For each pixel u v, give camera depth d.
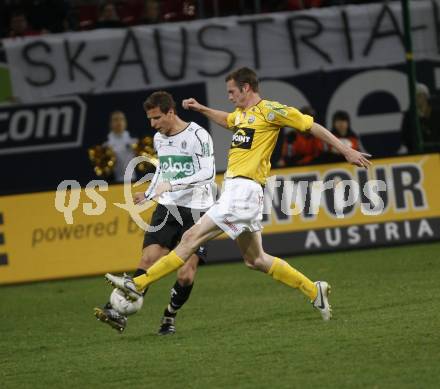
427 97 43.41
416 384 18.45
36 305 33.19
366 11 48.50
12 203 38.88
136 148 41.88
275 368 20.55
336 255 39.09
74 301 33.53
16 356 24.33
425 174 39.88
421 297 28.36
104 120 48.50
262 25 48.22
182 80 48.31
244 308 29.30
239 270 37.88
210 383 19.67
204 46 48.12
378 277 33.19
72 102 48.31
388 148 49.03
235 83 24.55
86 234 38.72
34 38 47.84
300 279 25.52
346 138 42.56
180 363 21.78
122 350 23.94
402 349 21.42
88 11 51.81
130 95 48.41
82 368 22.09
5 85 47.94
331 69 48.62
